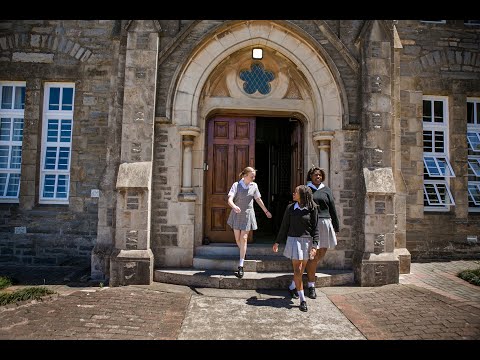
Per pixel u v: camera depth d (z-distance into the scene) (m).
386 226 5.81
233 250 6.22
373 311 4.54
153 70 5.88
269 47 6.30
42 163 7.71
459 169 8.16
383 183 5.82
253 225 5.54
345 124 6.08
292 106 6.50
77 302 4.71
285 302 4.86
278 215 8.38
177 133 6.05
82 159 7.57
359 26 6.33
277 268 5.79
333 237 5.13
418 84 8.13
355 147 6.18
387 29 6.14
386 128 6.00
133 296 4.97
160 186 5.99
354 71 6.21
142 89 5.85
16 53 7.70
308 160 6.45
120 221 5.64
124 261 5.55
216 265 5.84
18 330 3.80
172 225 5.97
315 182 5.33
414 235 7.93
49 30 7.74
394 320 4.24
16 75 7.67
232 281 5.39
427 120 8.36
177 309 4.53
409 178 8.00
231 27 6.14
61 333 3.76
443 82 8.20
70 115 7.83
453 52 8.27
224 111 6.53
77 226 7.50
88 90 7.65
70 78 7.68
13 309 4.42
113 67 6.32
